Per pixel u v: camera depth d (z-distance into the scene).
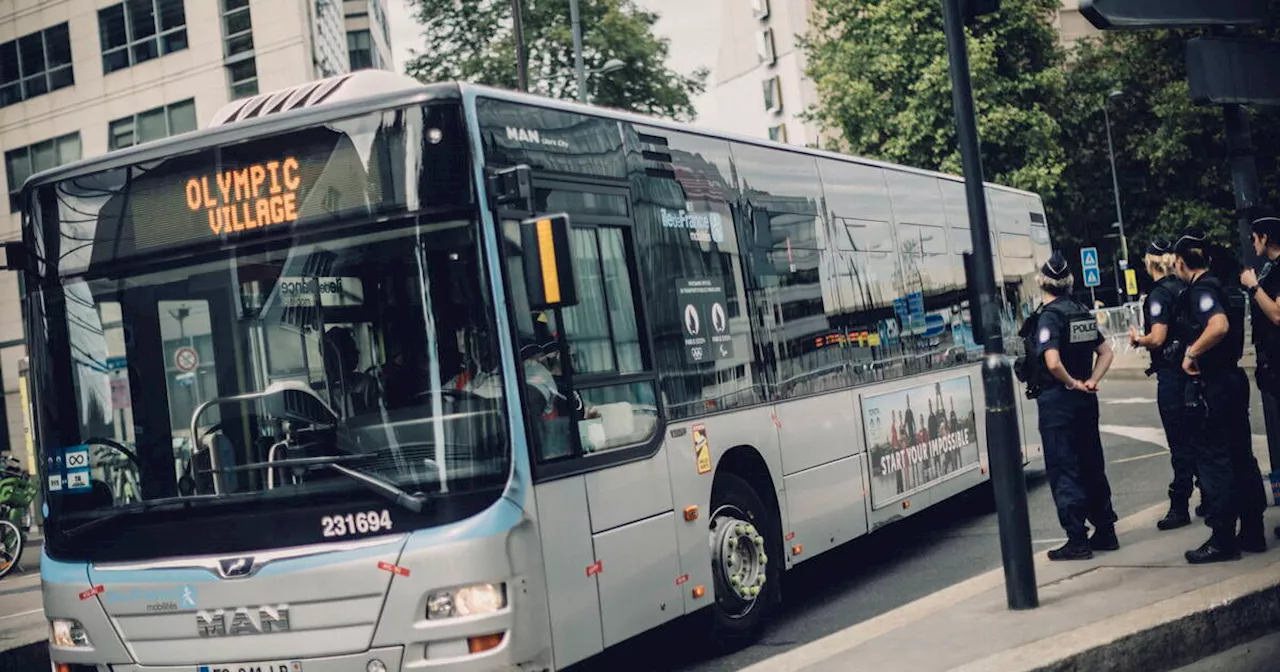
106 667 6.62
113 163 6.79
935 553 10.98
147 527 6.54
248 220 6.50
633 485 7.10
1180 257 8.13
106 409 6.72
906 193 12.04
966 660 6.16
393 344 6.25
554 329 6.64
